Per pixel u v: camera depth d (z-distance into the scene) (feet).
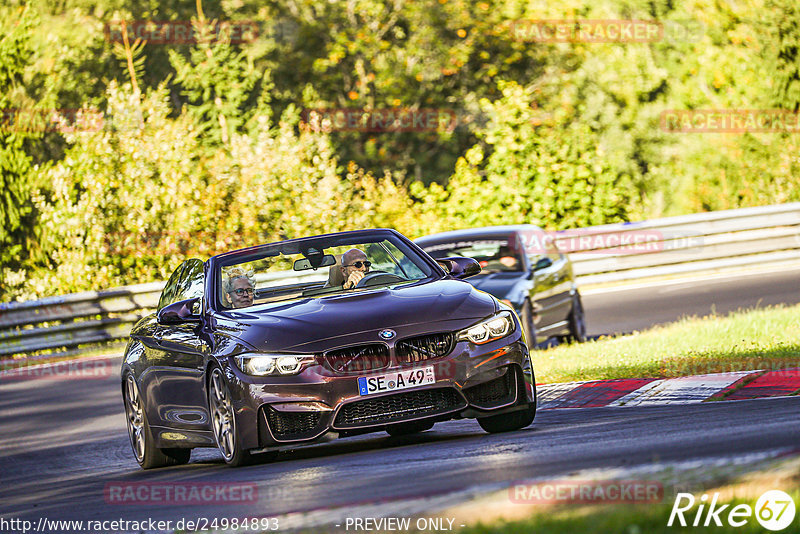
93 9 325.62
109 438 114.11
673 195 302.45
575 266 221.66
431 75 332.60
